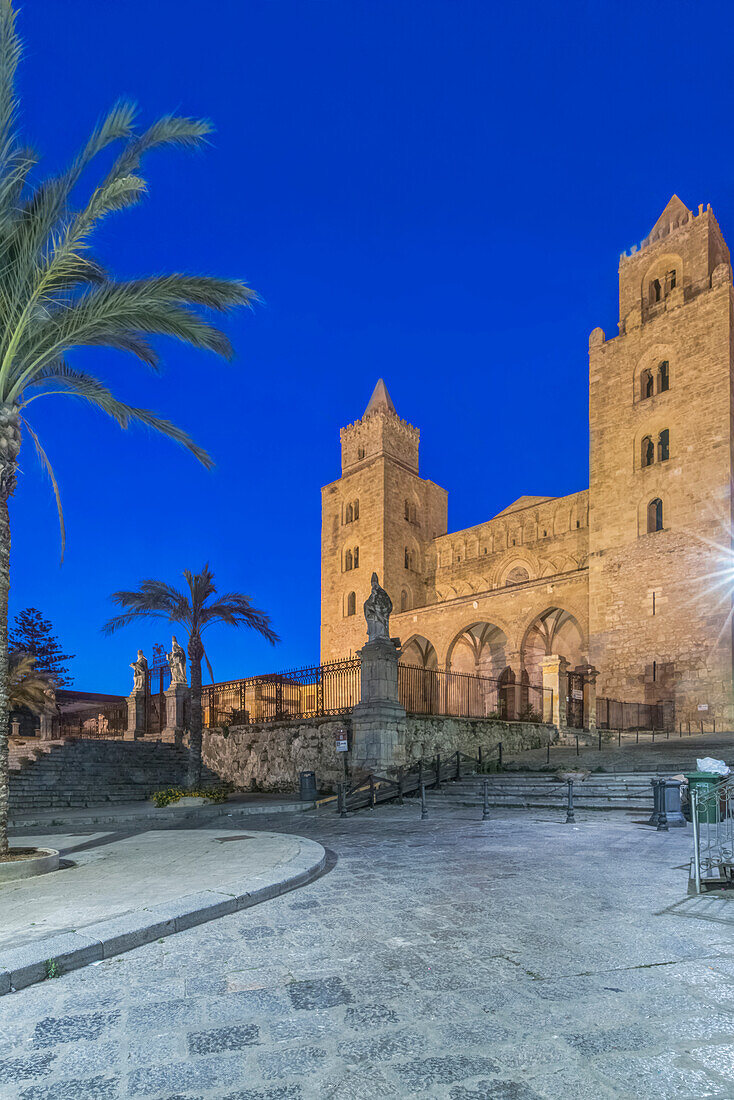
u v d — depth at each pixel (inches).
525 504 2228.1
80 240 437.4
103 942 236.1
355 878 358.3
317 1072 155.3
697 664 1354.6
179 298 499.2
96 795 968.3
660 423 1514.5
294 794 961.5
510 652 1662.2
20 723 1492.4
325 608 2278.5
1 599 435.8
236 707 1238.3
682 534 1428.4
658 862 384.8
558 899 305.0
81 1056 165.8
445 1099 143.2
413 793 786.2
